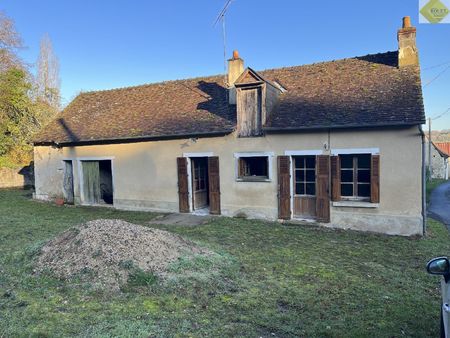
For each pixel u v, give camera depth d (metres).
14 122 24.31
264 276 6.54
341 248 8.80
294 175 11.72
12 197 18.52
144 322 4.55
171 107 15.19
